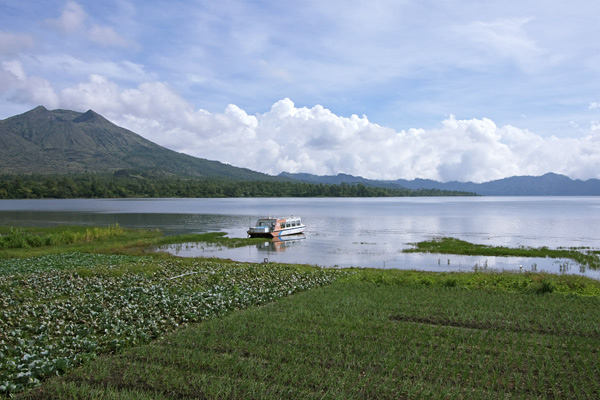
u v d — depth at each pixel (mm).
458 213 129500
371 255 43344
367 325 15094
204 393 9922
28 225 76250
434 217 108375
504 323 15664
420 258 41281
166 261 34500
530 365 11484
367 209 152500
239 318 15953
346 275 27750
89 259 34938
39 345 13234
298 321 15680
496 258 41219
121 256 37531
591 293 21156
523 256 42125
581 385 10445
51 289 21781
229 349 12727
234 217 102750
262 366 11492
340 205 189500
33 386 10414
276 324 15172
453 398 9695
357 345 12945
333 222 90375
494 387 10344
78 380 10766
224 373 11008
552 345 13008
